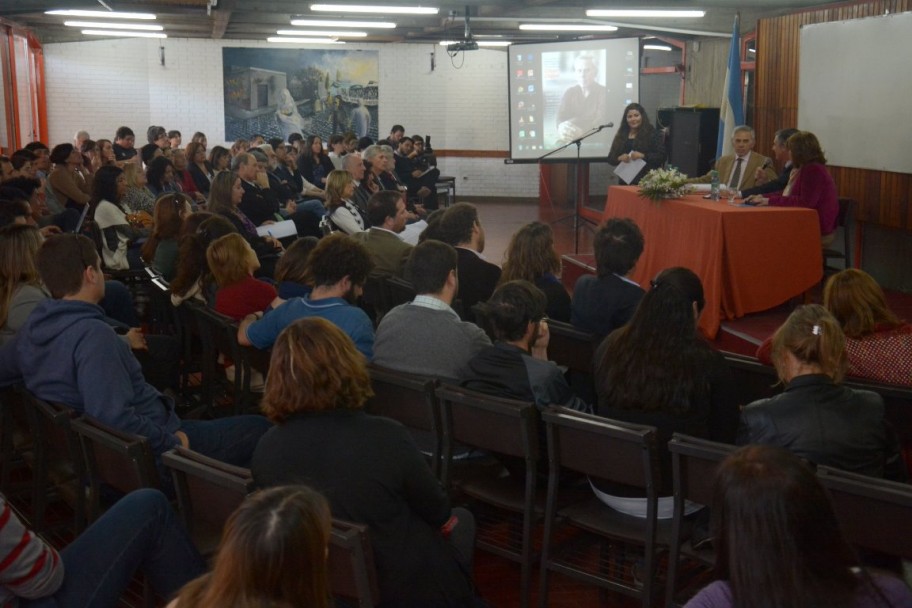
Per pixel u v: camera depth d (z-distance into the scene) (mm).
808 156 5918
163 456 2199
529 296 2848
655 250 6543
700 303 3145
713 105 12305
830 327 2383
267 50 15836
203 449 3002
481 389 2793
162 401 2961
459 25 12727
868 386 2803
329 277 3393
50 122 15391
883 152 7141
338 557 1844
